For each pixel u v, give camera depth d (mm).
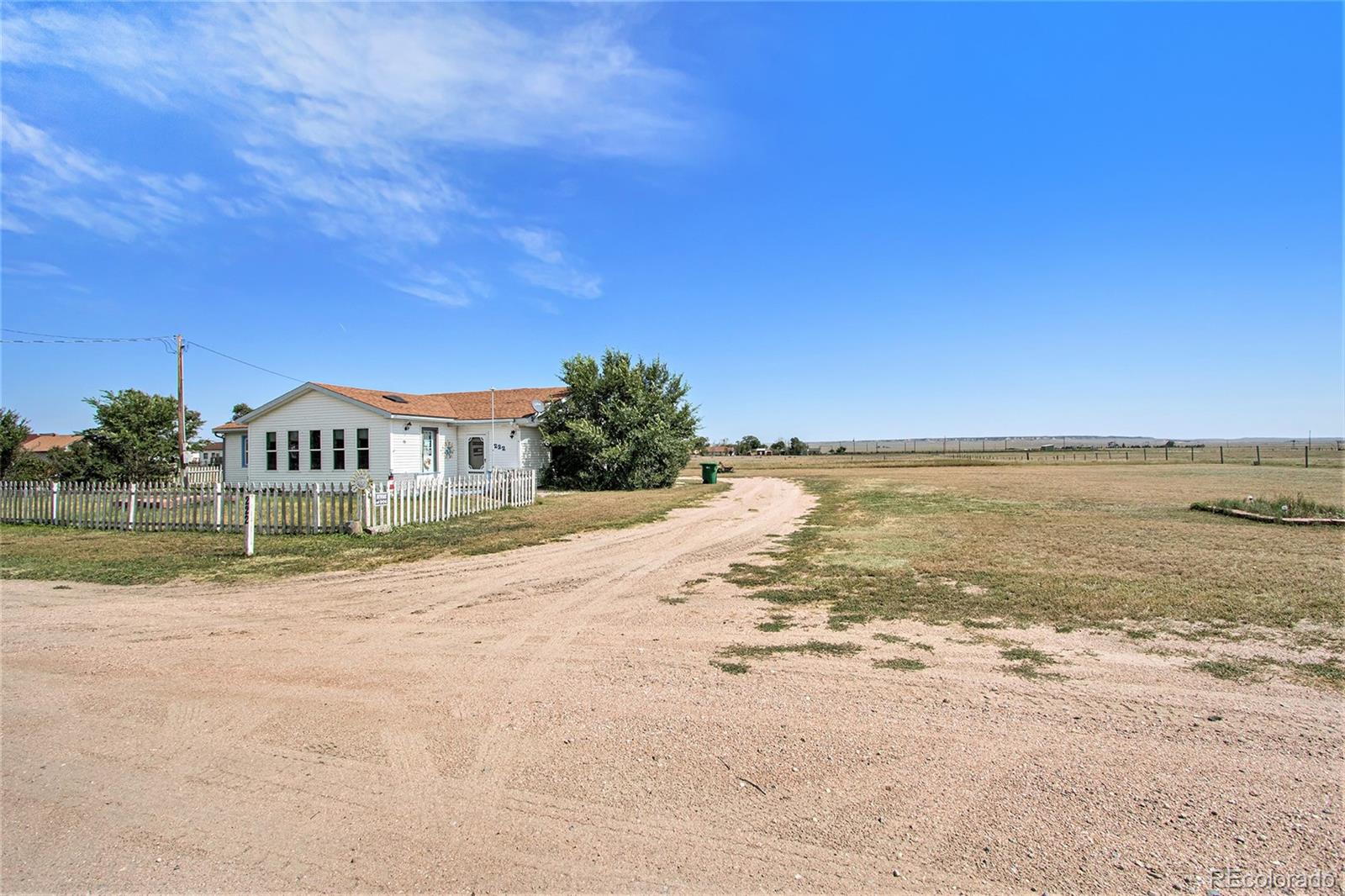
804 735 3994
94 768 3693
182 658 5590
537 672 5191
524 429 29953
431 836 3037
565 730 4117
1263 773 3443
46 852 2939
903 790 3350
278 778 3566
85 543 12438
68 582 9000
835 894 2607
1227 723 4051
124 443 22234
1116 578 7934
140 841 3029
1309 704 4309
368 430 24078
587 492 27594
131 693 4801
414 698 4660
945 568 8789
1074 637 5785
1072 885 2619
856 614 6691
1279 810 3098
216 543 12367
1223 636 5703
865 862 2801
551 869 2793
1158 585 7535
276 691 4828
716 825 3082
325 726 4211
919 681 4844
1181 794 3254
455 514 16344
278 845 2988
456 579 9008
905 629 6156
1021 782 3406
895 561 9391
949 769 3551
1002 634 5934
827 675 5004
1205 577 7930
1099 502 17609
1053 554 9625
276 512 13625
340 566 10086
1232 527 12242
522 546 11875
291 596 8047
